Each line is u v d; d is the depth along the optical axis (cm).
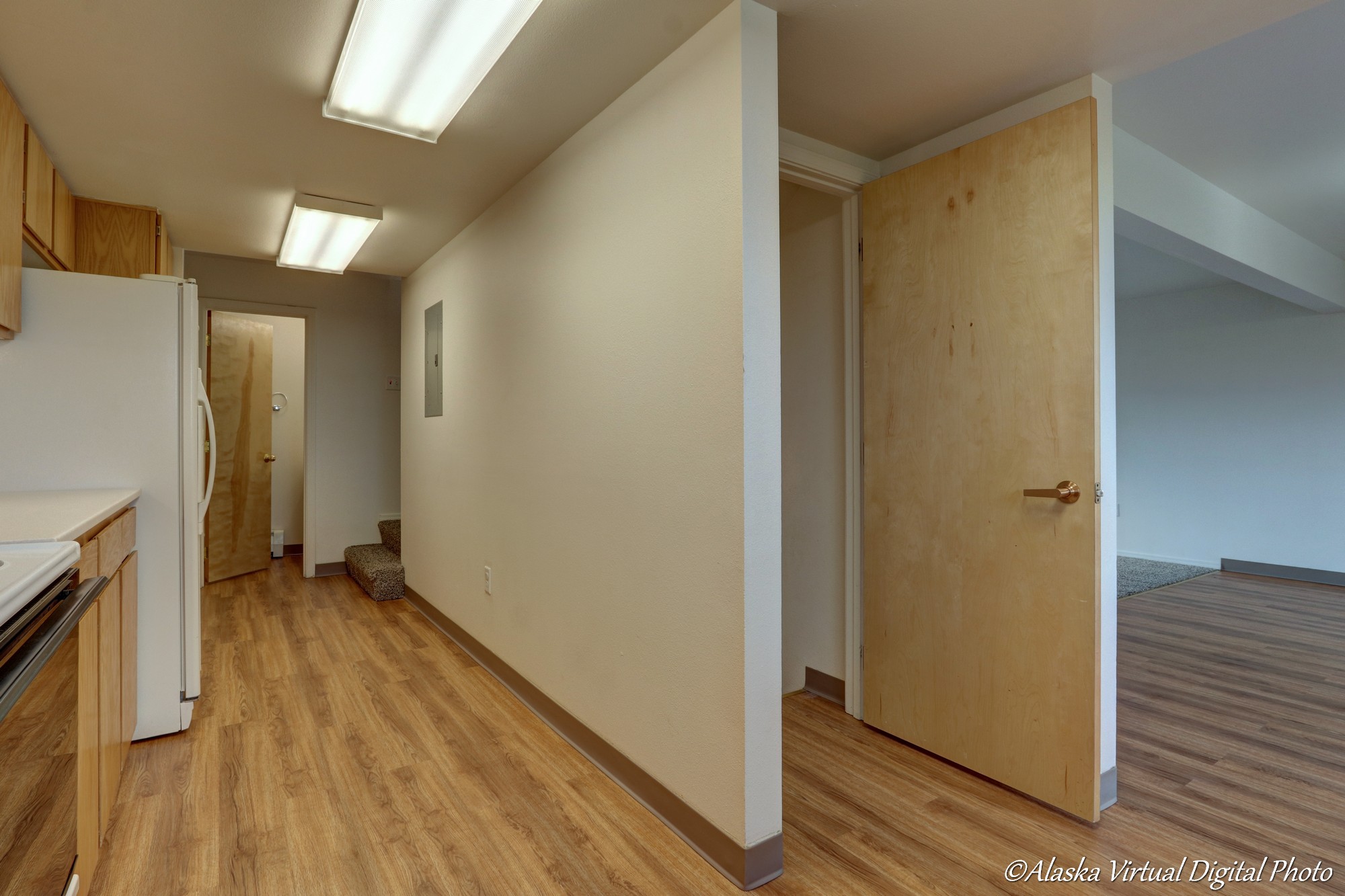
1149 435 609
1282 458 535
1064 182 187
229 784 201
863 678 249
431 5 150
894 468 233
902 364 231
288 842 173
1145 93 247
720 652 165
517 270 272
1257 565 546
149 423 226
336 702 265
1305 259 432
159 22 163
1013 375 199
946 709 217
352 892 155
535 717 254
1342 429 507
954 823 184
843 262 260
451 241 350
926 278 223
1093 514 182
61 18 161
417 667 305
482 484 309
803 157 229
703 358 171
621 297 204
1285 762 222
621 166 203
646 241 192
